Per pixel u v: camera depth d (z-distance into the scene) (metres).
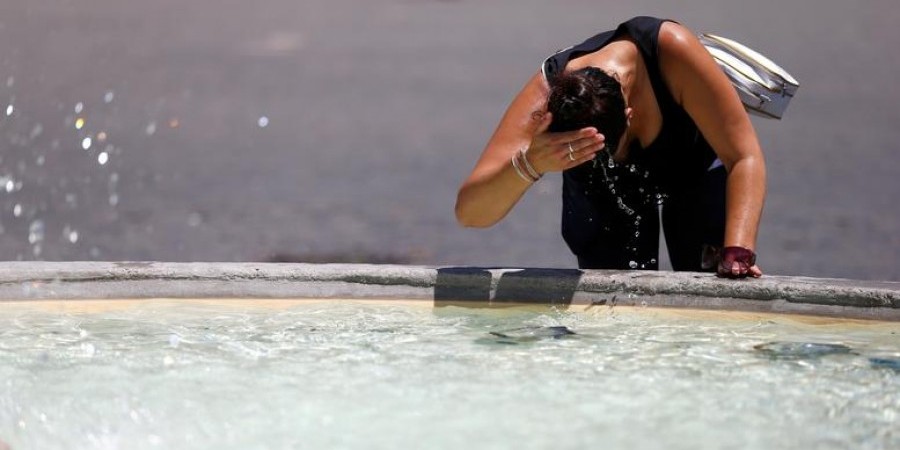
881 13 114.88
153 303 12.93
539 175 11.76
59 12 129.75
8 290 12.90
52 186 40.00
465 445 8.17
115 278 13.11
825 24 103.44
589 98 11.34
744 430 8.46
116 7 138.00
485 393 9.38
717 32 95.19
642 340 11.09
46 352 10.73
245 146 50.34
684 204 13.59
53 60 82.19
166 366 10.23
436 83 71.44
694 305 12.29
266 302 12.97
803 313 11.99
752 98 13.77
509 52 87.44
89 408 9.06
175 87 69.44
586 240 13.91
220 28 113.00
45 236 32.56
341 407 9.05
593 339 11.15
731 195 12.51
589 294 12.59
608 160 12.84
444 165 45.62
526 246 32.00
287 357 10.52
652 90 12.47
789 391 9.40
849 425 8.57
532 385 9.58
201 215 36.00
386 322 11.97
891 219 33.97
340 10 134.75
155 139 51.81
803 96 60.81
